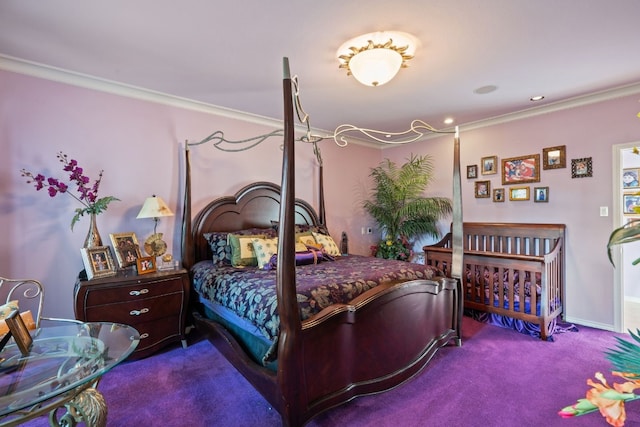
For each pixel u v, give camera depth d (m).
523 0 1.79
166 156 3.31
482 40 2.20
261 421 1.94
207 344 3.05
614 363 0.64
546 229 3.56
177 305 2.88
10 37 2.15
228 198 3.65
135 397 2.18
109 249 2.78
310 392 1.83
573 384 2.28
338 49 2.31
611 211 3.26
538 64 2.57
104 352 1.67
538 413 1.96
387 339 2.23
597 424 1.85
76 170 2.63
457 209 2.93
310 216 4.38
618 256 3.24
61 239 2.74
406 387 2.27
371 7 1.84
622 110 3.16
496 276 3.51
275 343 1.84
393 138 5.02
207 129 3.58
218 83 2.92
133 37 2.15
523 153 3.84
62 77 2.71
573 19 1.97
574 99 3.38
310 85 2.95
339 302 2.12
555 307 3.31
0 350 1.54
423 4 1.82
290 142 1.75
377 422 1.90
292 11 1.87
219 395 2.20
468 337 3.13
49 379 1.44
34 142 2.61
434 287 2.57
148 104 3.19
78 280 2.61
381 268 2.76
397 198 4.69
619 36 2.16
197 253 3.45
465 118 4.04
